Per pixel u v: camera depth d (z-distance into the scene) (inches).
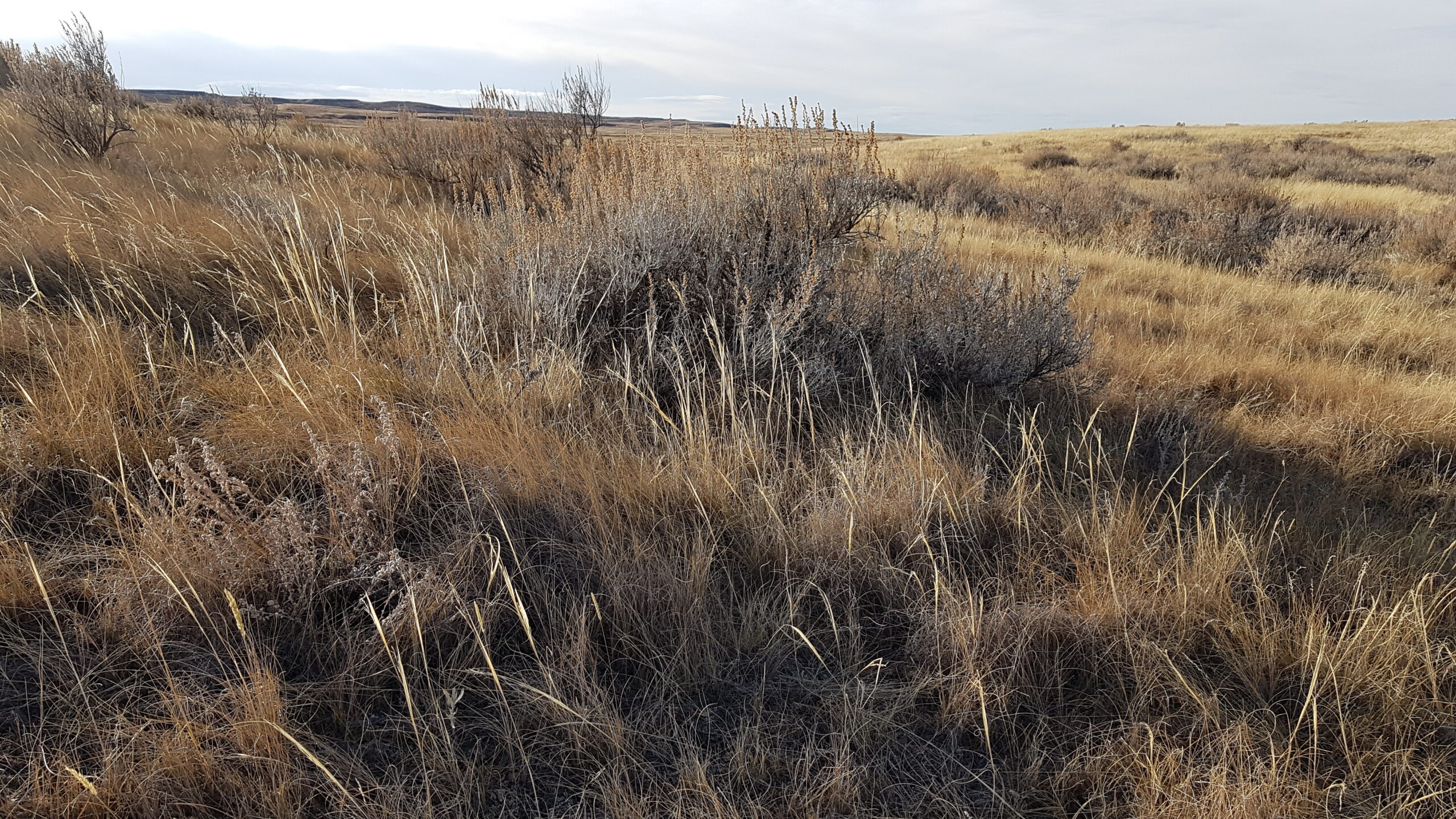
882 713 84.8
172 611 85.8
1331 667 90.1
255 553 92.4
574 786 75.2
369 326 174.2
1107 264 380.8
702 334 162.4
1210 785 73.1
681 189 186.9
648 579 96.7
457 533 102.3
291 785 69.4
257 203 236.7
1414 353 254.8
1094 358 207.2
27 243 176.6
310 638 87.0
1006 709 84.7
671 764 78.2
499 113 409.7
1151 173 1061.1
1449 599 105.0
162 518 93.0
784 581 103.2
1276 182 934.4
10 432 106.8
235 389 132.3
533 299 159.8
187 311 169.0
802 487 123.8
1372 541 123.3
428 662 86.7
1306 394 195.6
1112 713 87.5
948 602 95.5
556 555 104.0
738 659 92.0
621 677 89.0
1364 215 582.9
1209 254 454.6
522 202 190.2
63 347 136.3
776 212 193.2
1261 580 106.5
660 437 131.1
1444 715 85.6
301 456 116.3
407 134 410.3
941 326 164.2
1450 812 75.7
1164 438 150.9
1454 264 435.2
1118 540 111.4
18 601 85.4
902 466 123.3
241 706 75.6
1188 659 92.5
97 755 71.2
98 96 327.3
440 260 190.1
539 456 117.5
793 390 150.8
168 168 326.0
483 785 73.7
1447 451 166.6
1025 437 130.5
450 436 120.0
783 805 73.9
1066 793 77.6
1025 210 568.7
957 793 77.3
